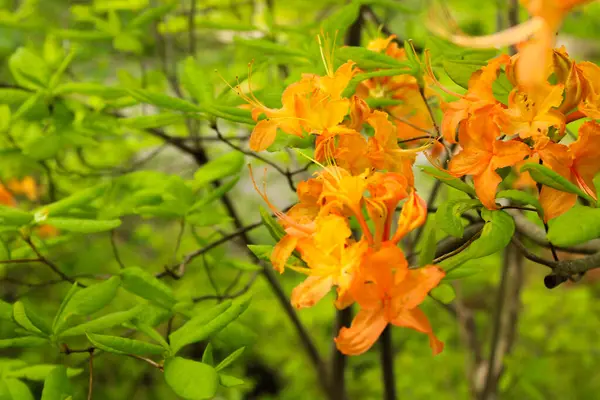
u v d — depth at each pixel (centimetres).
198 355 170
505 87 58
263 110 61
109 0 105
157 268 135
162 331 114
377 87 71
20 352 143
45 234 92
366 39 103
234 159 74
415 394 141
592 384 149
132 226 154
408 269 54
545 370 121
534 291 151
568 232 55
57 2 135
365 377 150
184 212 74
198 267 125
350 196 55
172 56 105
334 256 54
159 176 78
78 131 79
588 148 56
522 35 48
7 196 89
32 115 78
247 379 181
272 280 106
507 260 110
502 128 56
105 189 71
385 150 59
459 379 147
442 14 59
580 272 59
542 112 56
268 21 91
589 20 123
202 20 91
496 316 115
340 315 102
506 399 137
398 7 81
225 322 61
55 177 109
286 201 180
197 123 95
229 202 98
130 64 132
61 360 69
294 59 78
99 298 62
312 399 154
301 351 157
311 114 59
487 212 57
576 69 57
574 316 148
